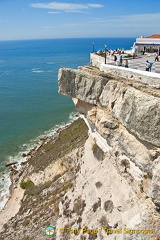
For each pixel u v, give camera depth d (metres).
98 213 17.56
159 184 11.48
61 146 35.75
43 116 60.28
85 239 16.70
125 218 14.74
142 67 23.77
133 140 14.42
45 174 30.64
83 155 24.97
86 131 33.44
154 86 16.44
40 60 184.25
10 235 21.89
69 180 25.41
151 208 12.30
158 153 12.43
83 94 19.78
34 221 22.20
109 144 18.17
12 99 75.12
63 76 21.45
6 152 42.72
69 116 60.25
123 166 16.06
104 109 17.84
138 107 13.03
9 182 34.66
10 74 121.31
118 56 32.94
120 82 16.27
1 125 54.09
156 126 11.99
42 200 25.64
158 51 36.00
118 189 16.91
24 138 47.88
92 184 19.86
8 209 28.55
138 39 37.38
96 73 18.75
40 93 82.69
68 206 20.50
